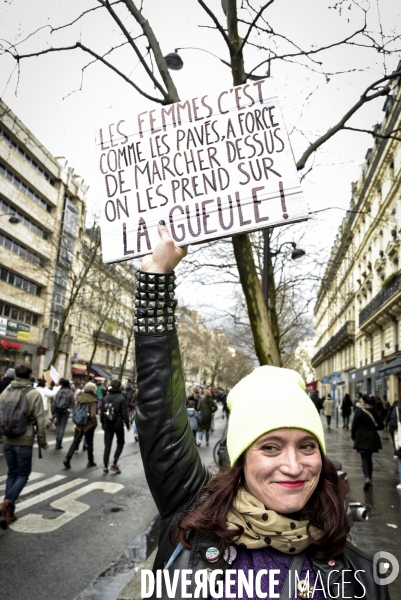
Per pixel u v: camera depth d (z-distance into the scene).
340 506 1.31
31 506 6.54
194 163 2.29
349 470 11.21
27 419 5.66
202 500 1.38
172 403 1.52
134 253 2.27
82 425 9.47
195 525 1.27
